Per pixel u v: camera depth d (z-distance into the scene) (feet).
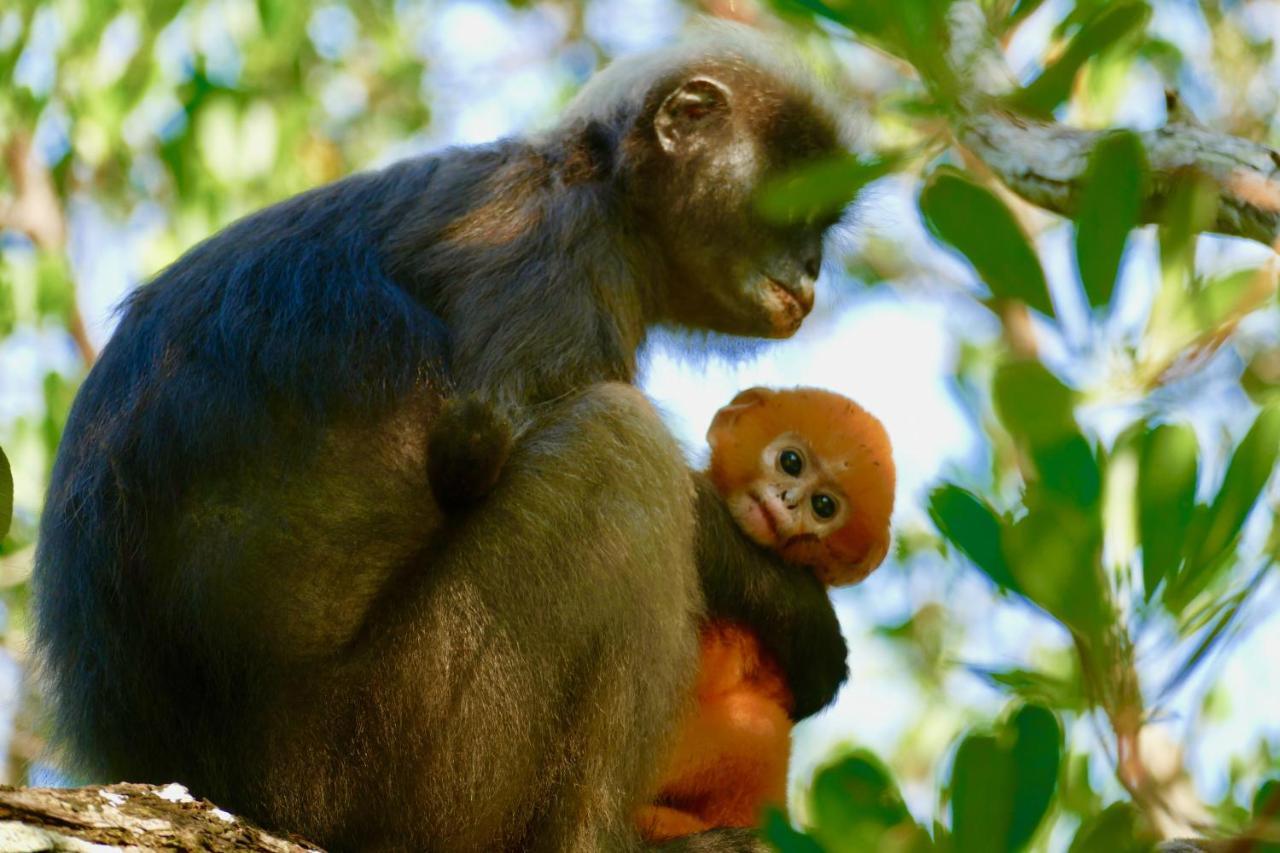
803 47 51.60
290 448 34.76
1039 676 24.99
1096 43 27.48
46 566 36.22
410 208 39.27
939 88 27.04
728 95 42.78
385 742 33.60
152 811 27.37
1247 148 30.60
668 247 42.65
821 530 43.04
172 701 33.99
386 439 35.45
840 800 22.77
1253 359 42.22
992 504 23.77
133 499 34.50
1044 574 21.59
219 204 68.80
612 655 33.71
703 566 41.45
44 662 36.40
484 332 36.70
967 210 22.02
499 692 33.47
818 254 44.34
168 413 34.76
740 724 39.86
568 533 33.96
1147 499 22.04
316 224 38.68
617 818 33.81
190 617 33.58
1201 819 23.99
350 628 34.32
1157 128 31.32
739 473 43.47
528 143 41.60
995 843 21.75
